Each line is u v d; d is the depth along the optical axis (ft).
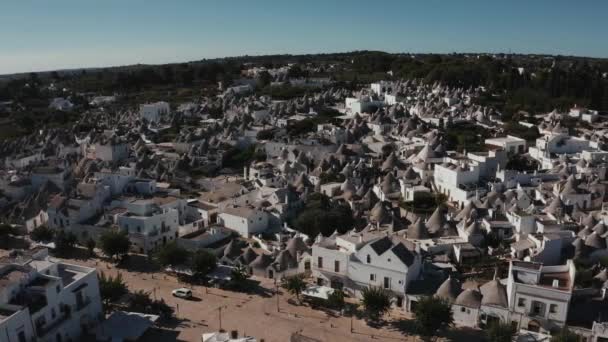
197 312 304.30
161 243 409.08
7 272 261.65
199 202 499.92
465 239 380.78
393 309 303.48
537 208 429.38
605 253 343.67
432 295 287.89
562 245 345.31
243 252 372.79
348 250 325.62
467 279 329.11
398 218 451.53
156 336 278.26
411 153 633.20
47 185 523.29
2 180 553.23
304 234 418.72
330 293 303.89
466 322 286.05
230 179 618.44
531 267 284.41
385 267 303.48
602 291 288.92
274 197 469.16
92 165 600.39
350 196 499.10
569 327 264.72
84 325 277.64
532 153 626.64
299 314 300.81
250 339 259.19
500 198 449.06
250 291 331.16
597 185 475.31
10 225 443.73
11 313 238.68
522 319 275.80
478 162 535.19
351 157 631.97
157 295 326.03
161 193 496.23
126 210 429.38
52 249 401.49
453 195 496.23
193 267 337.93
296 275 328.49
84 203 440.04
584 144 625.41
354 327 285.84
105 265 376.27
